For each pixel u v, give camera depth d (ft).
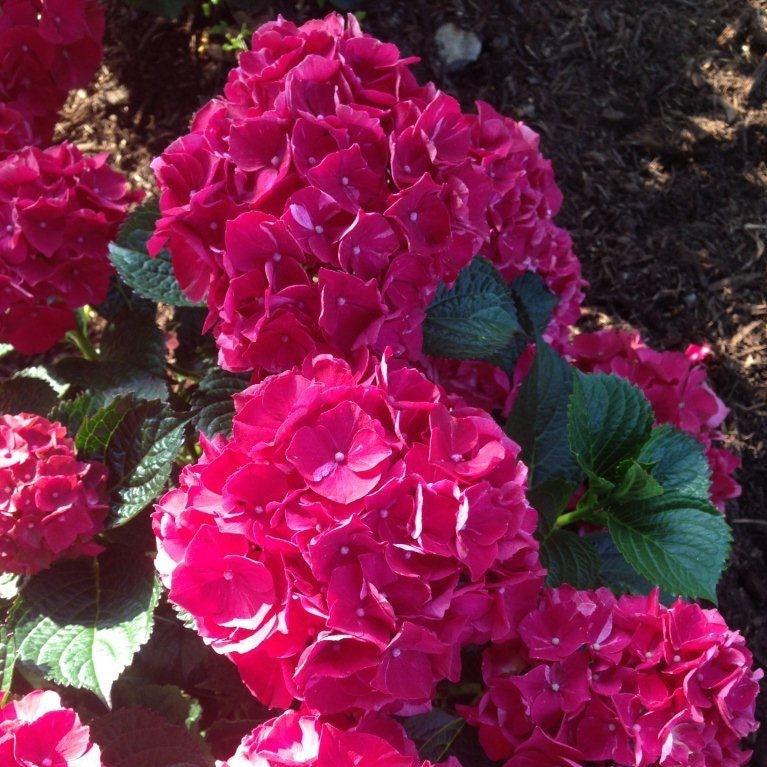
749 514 3.52
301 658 1.89
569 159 3.96
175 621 2.57
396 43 3.87
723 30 4.23
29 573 2.38
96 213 2.57
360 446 1.98
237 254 2.20
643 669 2.12
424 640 1.93
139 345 2.82
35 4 3.04
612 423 2.37
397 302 2.29
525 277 2.90
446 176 2.30
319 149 2.25
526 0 4.10
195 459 2.91
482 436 2.09
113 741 2.26
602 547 2.68
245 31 3.66
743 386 3.69
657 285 3.83
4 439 2.38
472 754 2.27
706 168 4.01
